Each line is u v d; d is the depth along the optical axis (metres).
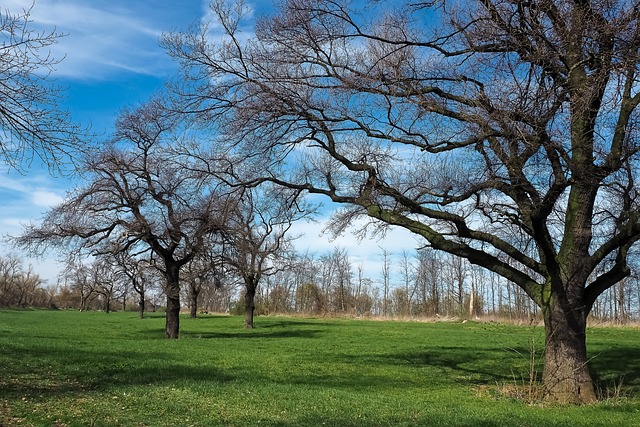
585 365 14.09
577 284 14.20
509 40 12.55
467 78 14.46
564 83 11.88
